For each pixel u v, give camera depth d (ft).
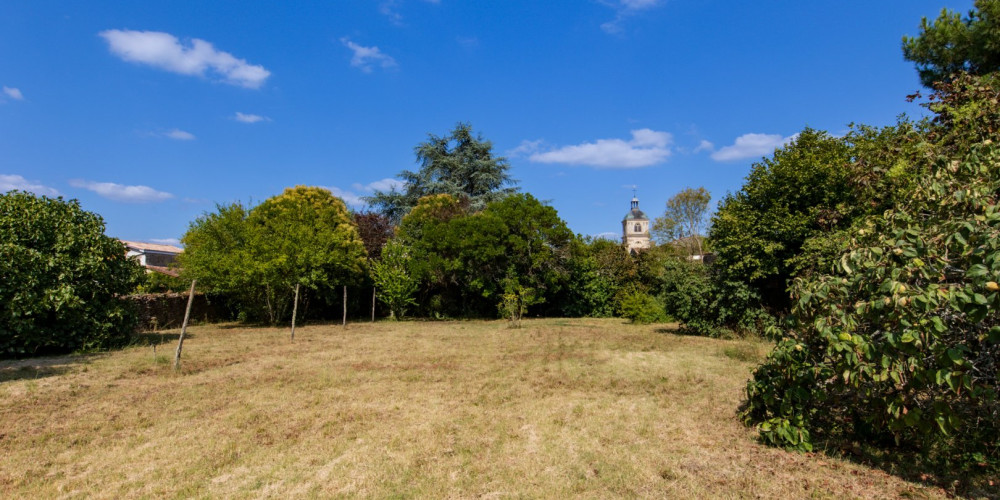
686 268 50.21
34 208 35.35
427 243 72.13
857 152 41.16
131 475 13.46
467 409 20.01
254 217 67.87
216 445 15.75
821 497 11.72
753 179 46.55
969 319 10.50
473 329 56.85
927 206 14.65
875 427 13.37
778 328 15.90
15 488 12.65
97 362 30.68
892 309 11.71
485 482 12.94
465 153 94.68
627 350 37.01
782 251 42.86
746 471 13.38
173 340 43.96
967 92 21.54
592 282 82.53
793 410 15.08
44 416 18.86
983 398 12.26
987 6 32.63
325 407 20.33
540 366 29.96
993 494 11.47
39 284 33.04
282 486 12.73
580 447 15.51
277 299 63.36
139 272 41.04
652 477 13.12
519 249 71.67
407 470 13.70
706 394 22.41
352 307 78.13
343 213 78.43
